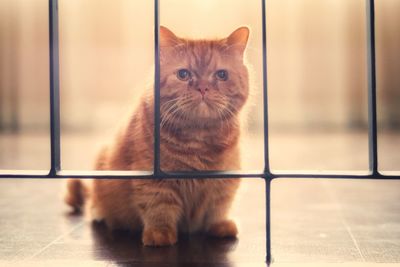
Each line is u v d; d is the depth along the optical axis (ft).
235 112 8.14
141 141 7.73
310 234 7.89
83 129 31.50
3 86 31.40
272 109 32.94
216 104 7.77
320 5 31.01
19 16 30.32
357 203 10.88
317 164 17.40
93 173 6.41
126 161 8.06
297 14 31.24
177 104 7.69
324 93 32.40
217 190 7.91
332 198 11.65
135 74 30.81
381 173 6.22
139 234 8.15
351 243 7.27
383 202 10.98
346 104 32.35
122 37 30.60
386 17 29.35
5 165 17.20
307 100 32.68
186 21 27.71
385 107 30.55
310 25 31.32
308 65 32.04
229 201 8.08
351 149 22.75
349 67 31.71
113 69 30.94
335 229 8.25
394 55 29.78
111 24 30.48
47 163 17.72
